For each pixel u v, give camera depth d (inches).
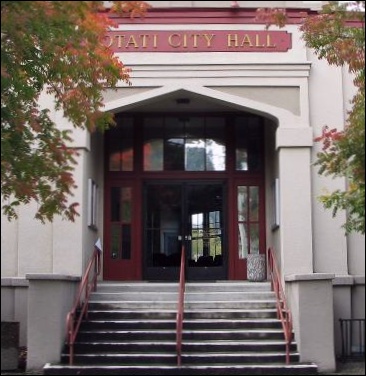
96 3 323.6
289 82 551.5
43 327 442.9
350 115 400.2
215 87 552.4
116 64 404.5
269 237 622.8
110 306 503.2
